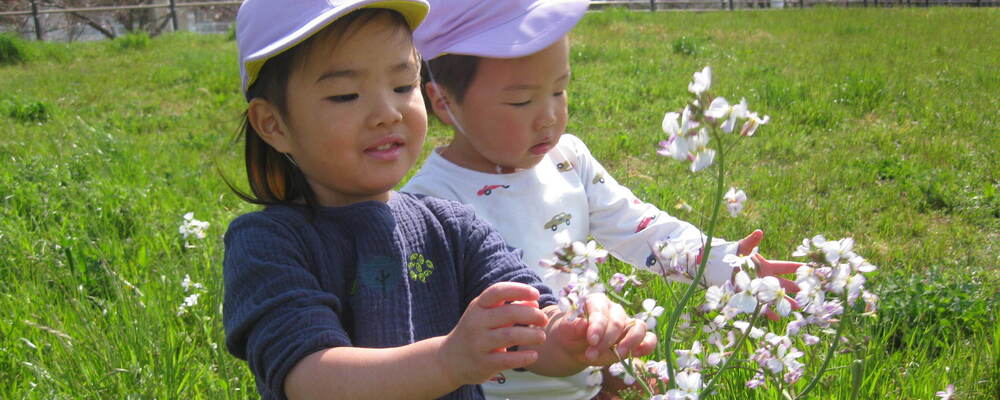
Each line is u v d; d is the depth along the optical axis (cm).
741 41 1512
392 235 166
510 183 226
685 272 180
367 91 156
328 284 159
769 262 208
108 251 402
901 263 421
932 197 540
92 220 462
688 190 534
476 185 225
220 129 885
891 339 320
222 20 3144
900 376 259
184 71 1338
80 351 282
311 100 156
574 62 1260
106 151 693
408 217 174
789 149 688
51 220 470
